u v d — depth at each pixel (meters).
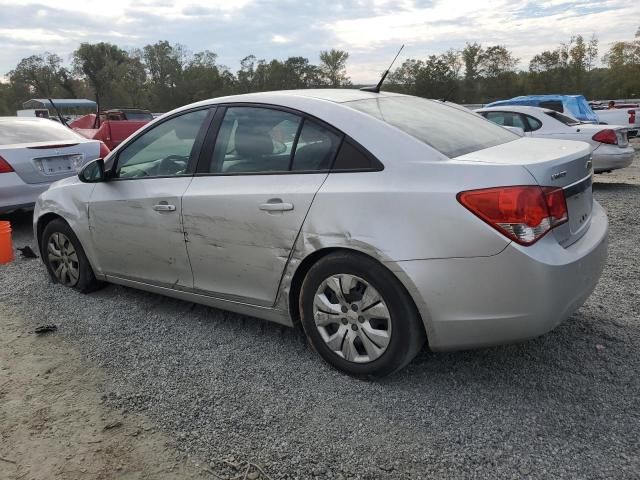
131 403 2.99
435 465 2.42
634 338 3.48
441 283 2.71
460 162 2.76
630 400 2.82
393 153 2.91
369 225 2.85
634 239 5.89
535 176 2.63
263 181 3.28
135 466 2.50
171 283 3.88
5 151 6.29
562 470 2.35
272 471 2.43
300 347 3.55
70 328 3.99
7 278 5.18
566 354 3.31
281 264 3.21
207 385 3.14
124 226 4.01
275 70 73.12
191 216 3.56
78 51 82.06
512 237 2.57
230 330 3.85
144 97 80.62
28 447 2.66
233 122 3.55
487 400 2.88
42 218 4.80
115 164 4.16
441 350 2.88
